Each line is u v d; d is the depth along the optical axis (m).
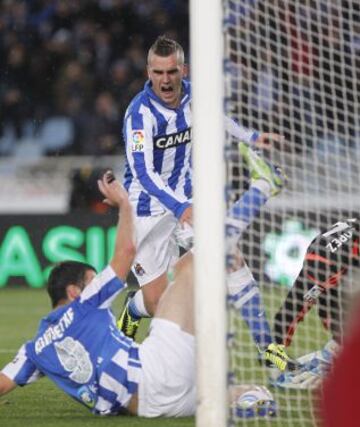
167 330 16.00
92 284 15.72
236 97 18.77
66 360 15.88
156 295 22.06
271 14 21.36
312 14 22.39
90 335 15.84
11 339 29.16
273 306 21.27
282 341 19.38
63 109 57.47
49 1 61.28
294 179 20.75
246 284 17.78
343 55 20.91
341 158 21.73
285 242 23.91
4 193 49.59
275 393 17.83
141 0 60.97
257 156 15.84
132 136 20.59
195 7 14.13
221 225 13.93
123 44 60.28
